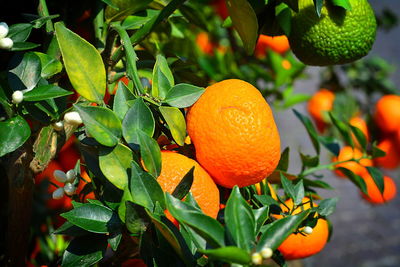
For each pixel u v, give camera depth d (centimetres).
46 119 61
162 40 85
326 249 252
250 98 63
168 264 59
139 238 60
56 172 65
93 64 60
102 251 62
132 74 63
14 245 67
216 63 110
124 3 69
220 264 58
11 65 62
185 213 56
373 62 158
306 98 132
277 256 64
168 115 63
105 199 62
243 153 62
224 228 56
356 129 81
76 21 75
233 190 57
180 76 76
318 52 73
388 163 127
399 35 419
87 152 63
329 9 71
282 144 290
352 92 157
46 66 64
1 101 60
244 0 65
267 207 61
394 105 122
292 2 69
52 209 88
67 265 61
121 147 60
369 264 240
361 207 287
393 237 263
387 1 394
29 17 66
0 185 77
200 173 62
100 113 59
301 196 67
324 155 206
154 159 60
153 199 59
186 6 81
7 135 58
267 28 74
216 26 118
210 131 62
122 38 65
